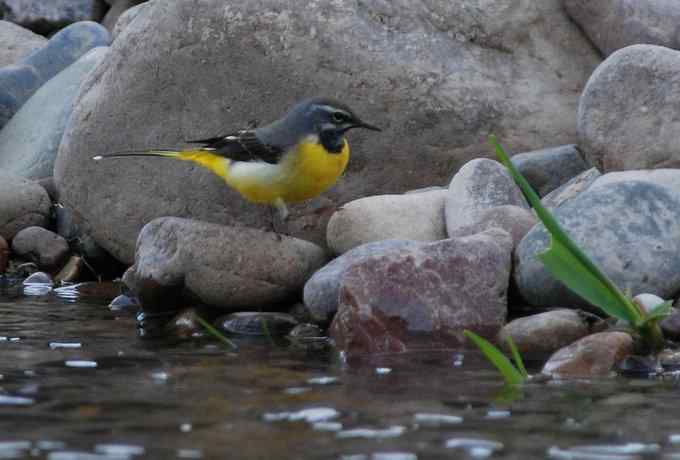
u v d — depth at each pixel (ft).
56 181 52.34
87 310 44.14
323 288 39.04
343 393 28.96
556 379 30.99
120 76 49.75
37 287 50.24
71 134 50.98
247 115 48.29
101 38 65.67
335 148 42.04
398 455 23.13
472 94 48.06
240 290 41.68
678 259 37.24
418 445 23.89
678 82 43.19
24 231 53.26
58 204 55.62
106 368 32.50
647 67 43.62
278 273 41.83
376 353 35.29
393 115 47.75
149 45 49.16
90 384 30.04
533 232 38.78
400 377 31.22
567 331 35.22
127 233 49.96
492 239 38.52
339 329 36.52
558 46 50.08
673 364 32.53
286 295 42.24
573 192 43.65
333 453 23.26
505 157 31.94
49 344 36.73
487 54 49.14
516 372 30.32
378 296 36.35
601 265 37.19
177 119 48.98
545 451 23.48
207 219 48.73
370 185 48.14
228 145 43.11
